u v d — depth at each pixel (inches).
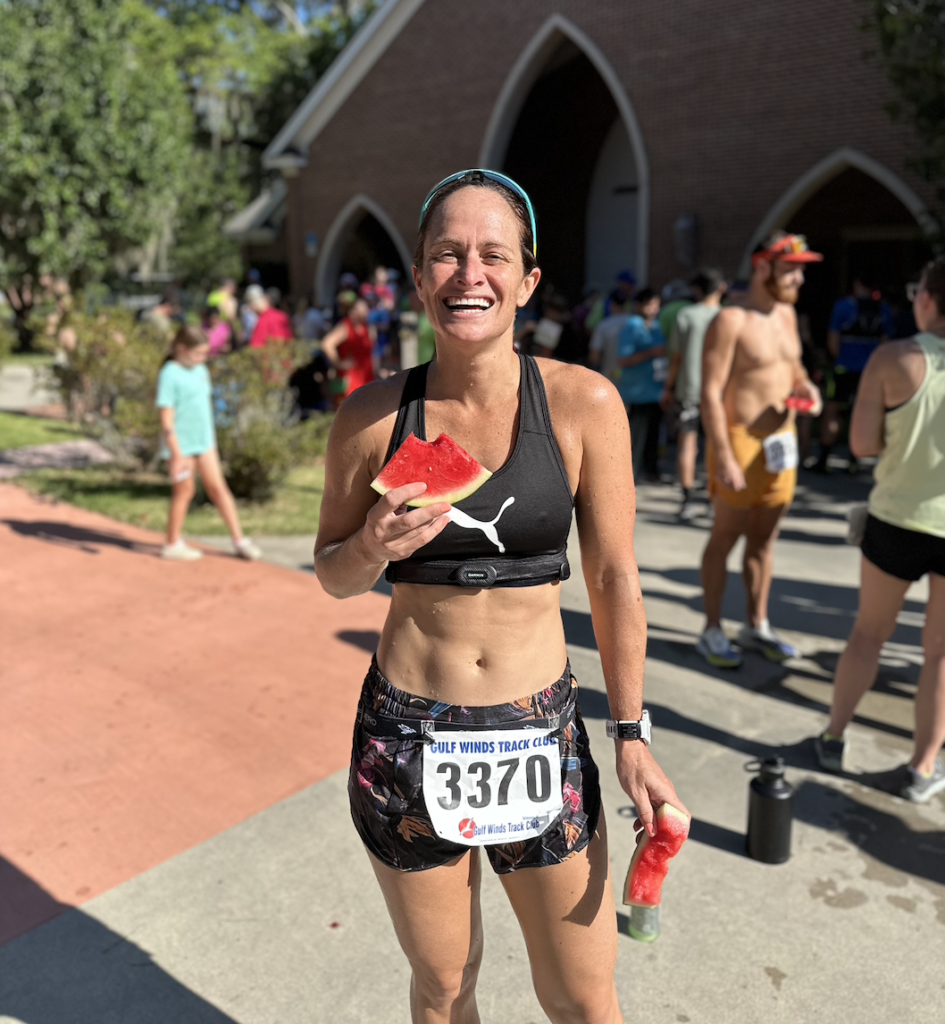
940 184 505.7
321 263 877.2
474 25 737.0
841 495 359.6
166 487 369.7
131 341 374.6
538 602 72.0
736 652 193.5
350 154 840.3
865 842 132.9
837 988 105.3
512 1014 101.7
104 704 176.6
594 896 73.3
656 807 71.8
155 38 1350.9
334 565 70.5
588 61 832.9
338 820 138.3
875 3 383.6
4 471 402.0
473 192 66.8
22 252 858.8
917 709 141.6
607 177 916.0
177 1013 102.3
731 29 602.2
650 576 254.5
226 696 179.6
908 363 131.9
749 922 116.1
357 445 72.0
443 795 70.7
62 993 105.1
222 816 139.3
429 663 71.4
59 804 142.6
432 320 68.0
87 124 794.2
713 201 629.0
